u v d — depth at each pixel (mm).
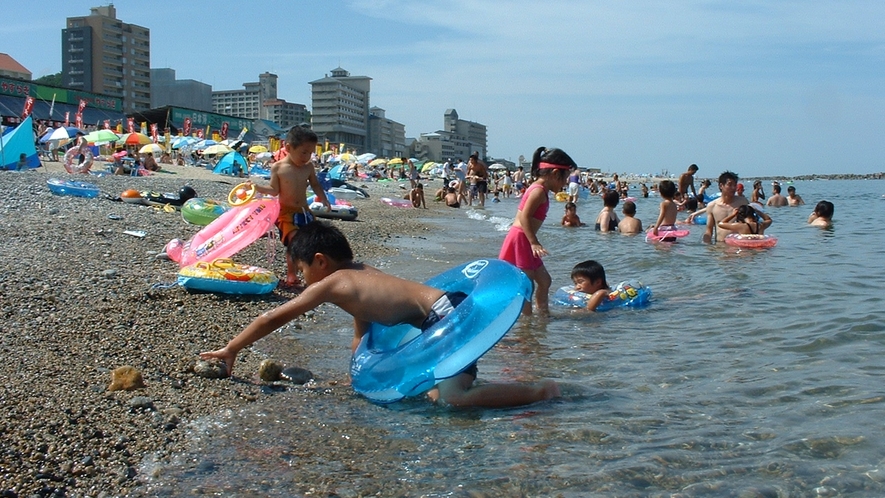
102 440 3277
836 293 6832
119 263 7430
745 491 2795
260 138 68688
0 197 11953
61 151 32719
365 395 4070
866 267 8562
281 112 156125
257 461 3172
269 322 4301
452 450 3303
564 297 6891
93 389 3881
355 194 24859
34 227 9273
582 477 2967
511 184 36938
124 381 3943
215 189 19516
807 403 3771
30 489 2789
